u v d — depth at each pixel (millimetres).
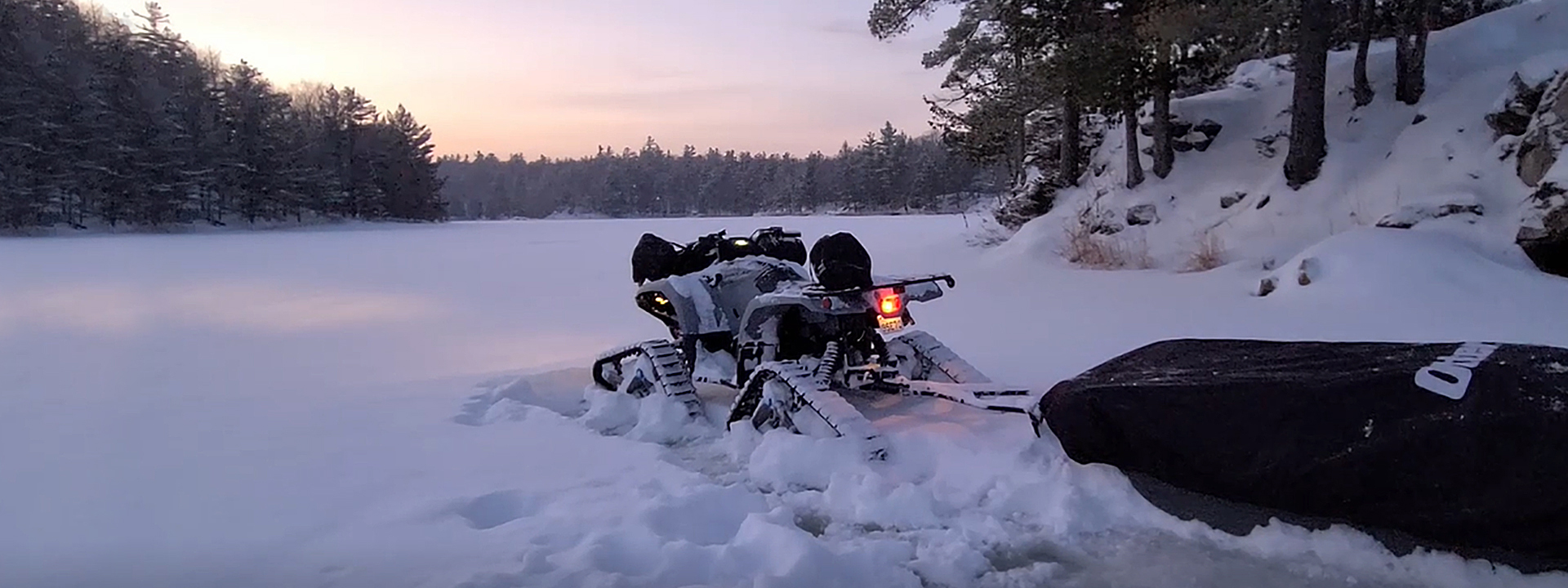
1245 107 16891
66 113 48188
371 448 4629
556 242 33875
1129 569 3051
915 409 5039
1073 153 20078
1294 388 3105
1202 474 3246
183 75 60469
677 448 4734
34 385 6449
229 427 5105
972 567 3082
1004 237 21281
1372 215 11805
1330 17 13531
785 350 5316
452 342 8758
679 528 3457
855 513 3586
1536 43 14359
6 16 47906
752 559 3141
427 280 16547
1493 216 10188
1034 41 16828
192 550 3217
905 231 35656
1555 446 2586
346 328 9805
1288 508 3076
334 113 72812
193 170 53500
